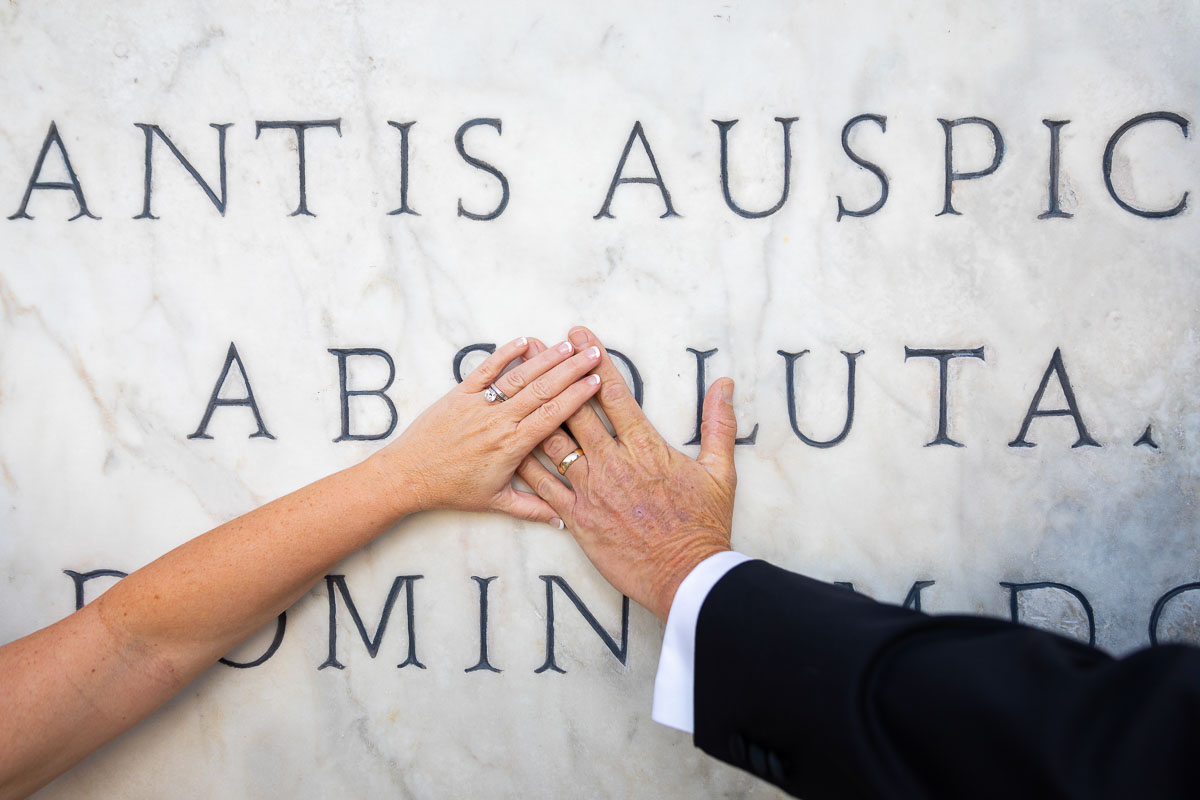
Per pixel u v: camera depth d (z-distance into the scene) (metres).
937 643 0.49
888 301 0.71
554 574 0.72
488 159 0.71
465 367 0.72
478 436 0.66
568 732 0.73
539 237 0.72
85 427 0.72
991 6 0.70
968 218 0.71
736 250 0.71
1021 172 0.71
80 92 0.71
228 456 0.72
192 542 0.65
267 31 0.71
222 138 0.72
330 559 0.67
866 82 0.71
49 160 0.72
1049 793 0.43
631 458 0.66
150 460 0.72
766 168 0.71
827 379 0.72
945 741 0.46
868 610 0.52
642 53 0.71
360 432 0.72
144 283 0.72
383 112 0.71
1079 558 0.72
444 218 0.72
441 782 0.73
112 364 0.72
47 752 0.61
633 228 0.71
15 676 0.61
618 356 0.72
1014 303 0.71
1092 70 0.70
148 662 0.64
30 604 0.73
